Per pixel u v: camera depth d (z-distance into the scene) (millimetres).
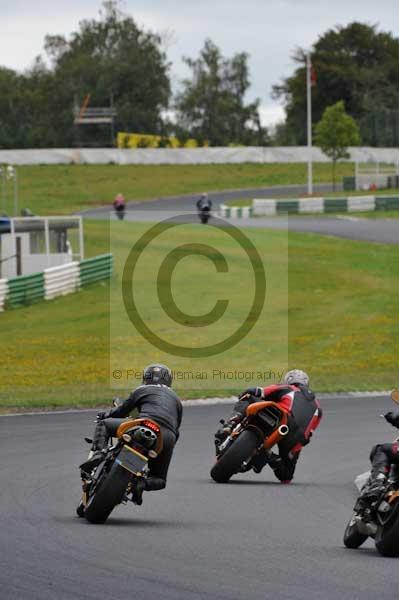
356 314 128375
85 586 24469
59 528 32062
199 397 77125
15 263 161500
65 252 170875
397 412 31234
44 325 123750
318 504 39062
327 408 74938
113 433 35375
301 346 109625
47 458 49656
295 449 44281
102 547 29109
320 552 29625
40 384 87250
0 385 86875
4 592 23734
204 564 27250
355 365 101250
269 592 24281
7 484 41719
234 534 32094
